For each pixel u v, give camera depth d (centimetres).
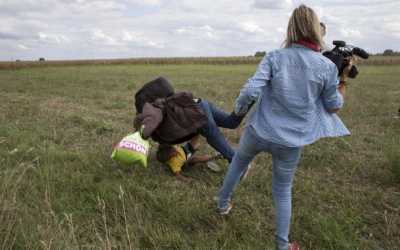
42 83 1781
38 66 5212
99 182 473
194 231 377
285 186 332
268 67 305
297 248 341
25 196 402
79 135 696
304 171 544
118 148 460
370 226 397
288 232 344
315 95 306
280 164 322
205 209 407
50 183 444
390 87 1720
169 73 2891
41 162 523
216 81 1948
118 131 730
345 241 354
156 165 536
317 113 316
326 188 480
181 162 505
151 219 388
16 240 310
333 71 303
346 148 647
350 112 997
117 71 3297
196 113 476
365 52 460
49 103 1073
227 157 494
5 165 499
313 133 311
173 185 477
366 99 1258
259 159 583
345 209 422
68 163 529
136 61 6756
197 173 520
